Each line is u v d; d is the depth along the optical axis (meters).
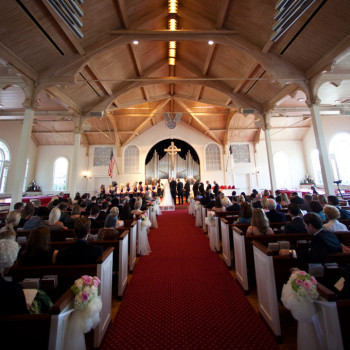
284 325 2.03
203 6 5.62
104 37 5.61
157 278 3.08
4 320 1.17
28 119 5.43
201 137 14.73
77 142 8.05
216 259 3.73
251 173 14.04
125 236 2.84
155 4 5.87
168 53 8.44
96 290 1.48
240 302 2.44
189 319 2.16
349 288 1.37
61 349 1.24
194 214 8.08
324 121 11.55
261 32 5.31
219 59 7.32
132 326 2.07
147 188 12.34
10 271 1.81
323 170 5.53
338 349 1.22
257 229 2.71
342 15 4.15
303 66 5.71
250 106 8.45
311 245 2.01
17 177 5.26
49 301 1.55
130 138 13.88
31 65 5.32
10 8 3.98
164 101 11.84
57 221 3.34
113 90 8.26
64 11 2.87
